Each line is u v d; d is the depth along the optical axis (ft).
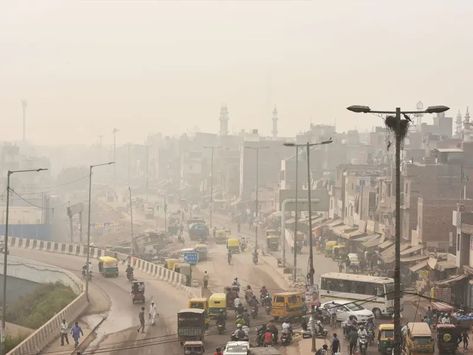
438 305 190.90
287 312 192.44
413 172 287.69
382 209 313.12
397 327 92.22
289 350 159.94
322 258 333.42
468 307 194.08
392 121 91.15
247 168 568.00
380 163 437.99
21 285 339.16
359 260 290.56
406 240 283.18
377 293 201.87
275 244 370.32
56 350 165.58
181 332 167.12
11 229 451.94
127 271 280.10
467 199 273.54
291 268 295.48
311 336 170.50
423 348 147.23
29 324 233.55
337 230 355.56
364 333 155.63
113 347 168.35
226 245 393.91
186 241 417.69
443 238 262.06
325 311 191.31
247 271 301.84
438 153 304.71
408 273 257.55
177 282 266.57
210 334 180.55
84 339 177.78
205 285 255.91
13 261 341.62
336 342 146.82
